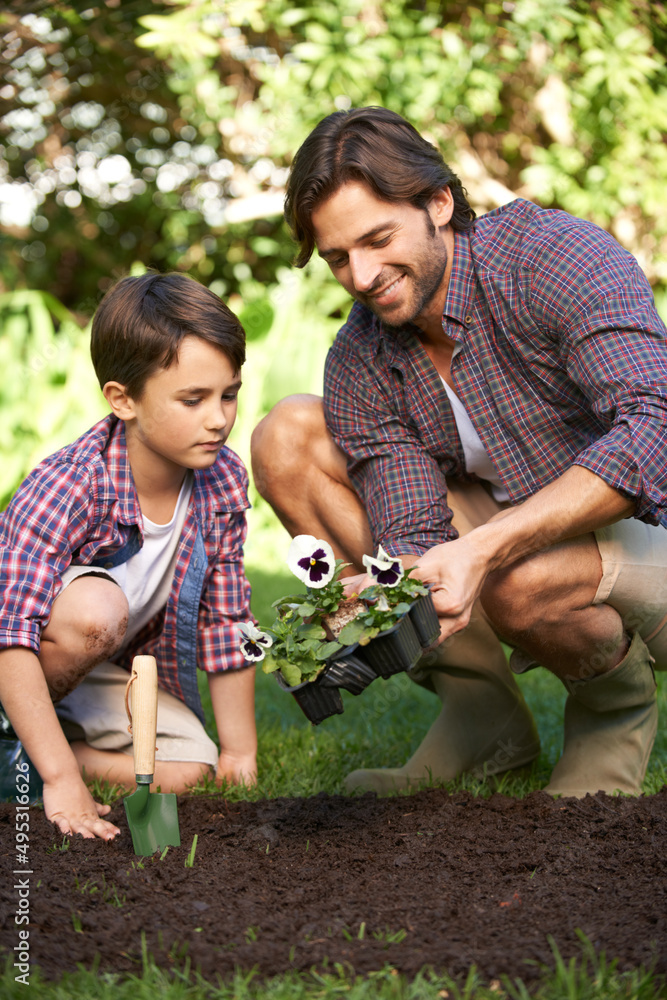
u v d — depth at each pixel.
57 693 1.96
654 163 5.73
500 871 1.57
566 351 1.82
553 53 5.48
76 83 6.38
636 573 1.88
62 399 5.62
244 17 5.27
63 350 5.73
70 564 1.95
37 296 5.76
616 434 1.69
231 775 2.15
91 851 1.66
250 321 6.02
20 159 6.85
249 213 5.94
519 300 1.84
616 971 1.24
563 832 1.72
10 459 5.61
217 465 2.13
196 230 7.14
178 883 1.51
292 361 5.73
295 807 1.90
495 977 1.23
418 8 5.67
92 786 2.05
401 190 1.77
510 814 1.83
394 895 1.47
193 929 1.36
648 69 5.28
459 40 5.36
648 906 1.42
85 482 1.88
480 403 1.93
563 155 5.64
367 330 2.09
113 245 7.49
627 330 1.74
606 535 1.88
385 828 1.78
